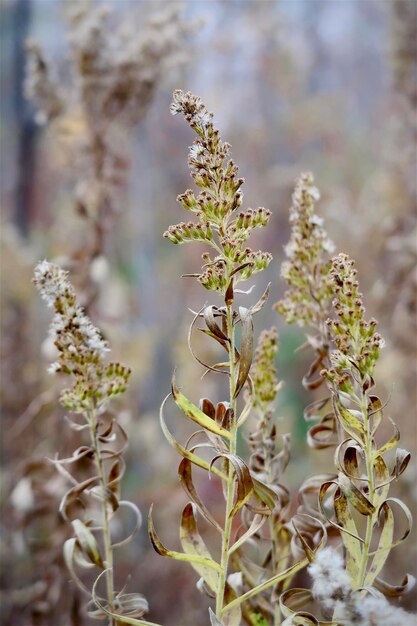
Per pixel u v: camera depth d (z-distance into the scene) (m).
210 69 3.46
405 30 1.72
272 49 3.54
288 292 0.70
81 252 1.20
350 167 3.47
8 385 1.74
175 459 1.98
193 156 0.60
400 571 1.25
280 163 3.58
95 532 1.23
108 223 1.24
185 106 0.60
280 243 3.06
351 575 0.61
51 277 0.64
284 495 0.67
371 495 0.60
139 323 2.56
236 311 0.60
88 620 1.09
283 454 0.68
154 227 3.12
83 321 0.65
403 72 1.75
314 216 0.69
